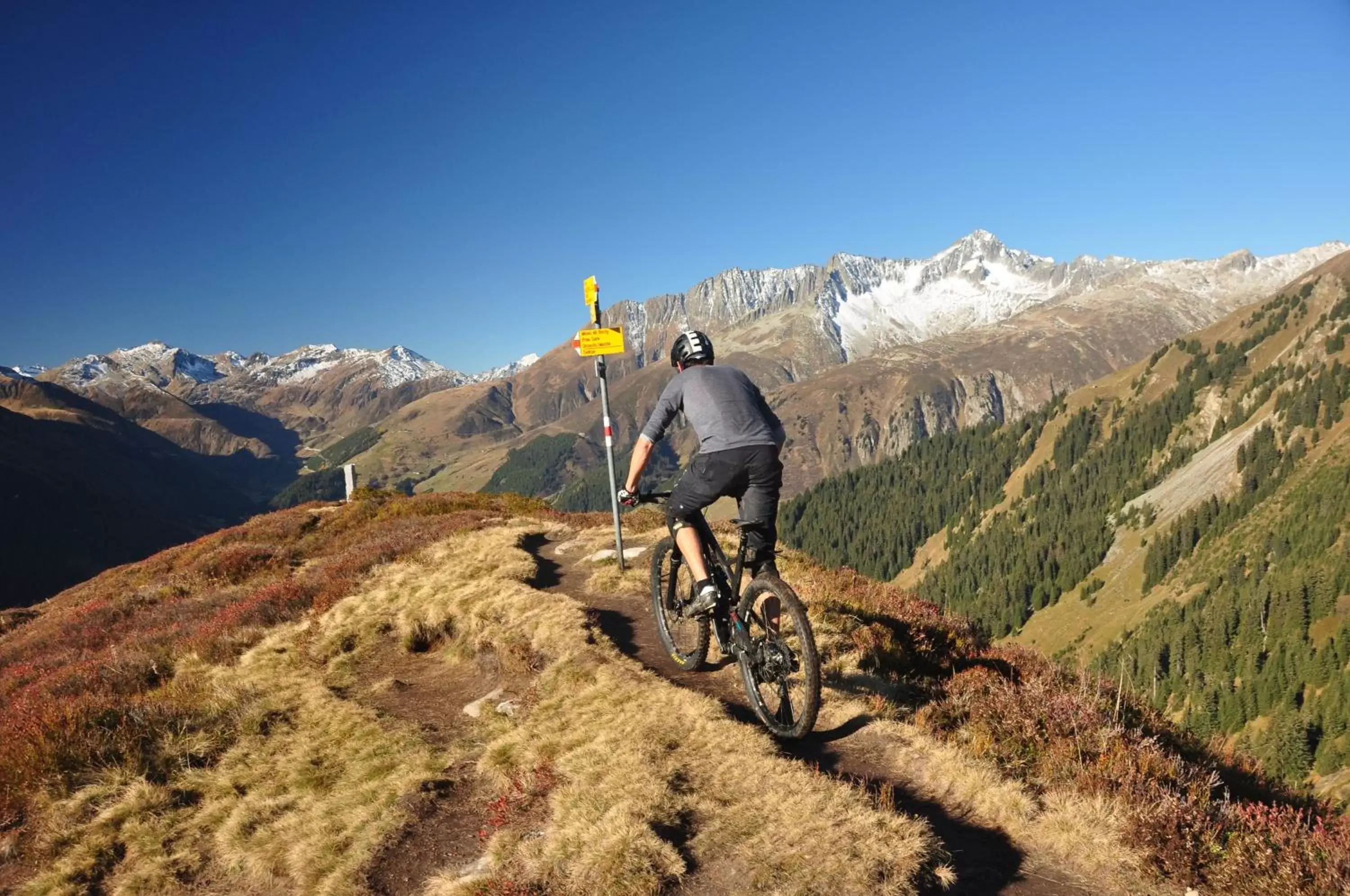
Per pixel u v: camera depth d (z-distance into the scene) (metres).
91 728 7.75
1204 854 4.53
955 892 4.16
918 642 8.81
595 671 7.66
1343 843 4.41
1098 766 5.53
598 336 13.09
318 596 13.51
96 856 6.23
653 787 5.09
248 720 8.41
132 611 19.19
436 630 10.84
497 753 6.59
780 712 5.83
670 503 5.99
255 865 5.90
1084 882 4.36
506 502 28.78
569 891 4.45
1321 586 135.62
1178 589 175.38
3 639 21.53
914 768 5.59
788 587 5.48
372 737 7.62
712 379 5.82
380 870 5.36
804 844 4.41
